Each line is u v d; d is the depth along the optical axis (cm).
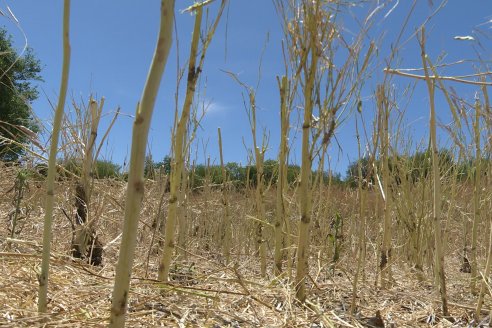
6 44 1050
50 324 190
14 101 1072
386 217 350
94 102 369
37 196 440
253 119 381
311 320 244
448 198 466
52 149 180
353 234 450
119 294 148
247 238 548
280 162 327
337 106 255
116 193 488
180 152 271
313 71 255
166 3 141
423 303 303
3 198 443
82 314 210
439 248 283
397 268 453
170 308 238
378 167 427
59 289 246
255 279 345
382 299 310
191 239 528
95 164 376
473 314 285
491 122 282
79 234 345
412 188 443
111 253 412
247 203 545
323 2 252
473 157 375
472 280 330
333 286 321
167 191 476
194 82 266
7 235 355
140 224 470
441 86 272
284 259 449
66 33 176
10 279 245
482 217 429
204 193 567
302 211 267
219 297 261
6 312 202
